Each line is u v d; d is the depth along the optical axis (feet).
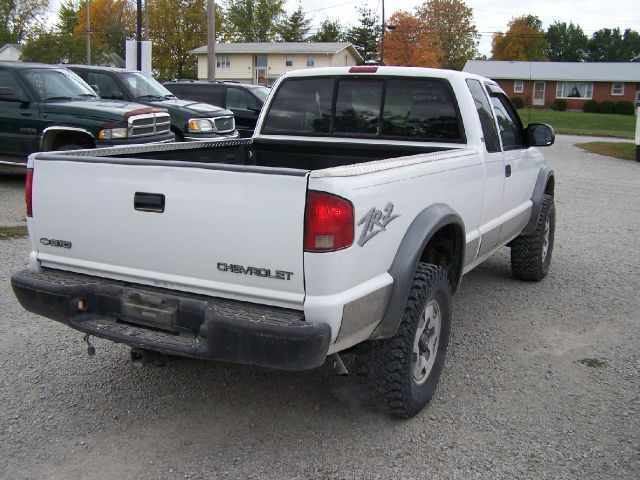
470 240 14.85
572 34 380.99
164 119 36.78
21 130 33.88
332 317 9.85
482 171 15.35
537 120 160.04
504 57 294.66
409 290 11.49
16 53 178.50
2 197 33.35
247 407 12.89
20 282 11.82
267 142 17.92
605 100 219.00
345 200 9.80
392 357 11.60
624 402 13.41
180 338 10.75
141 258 11.15
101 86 41.63
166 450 11.35
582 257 25.73
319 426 12.19
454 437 11.89
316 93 17.31
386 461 11.09
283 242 9.89
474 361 15.34
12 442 11.47
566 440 11.86
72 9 248.73
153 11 210.18
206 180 10.30
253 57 197.36
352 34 286.87
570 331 17.51
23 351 15.23
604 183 49.73
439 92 15.96
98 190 11.32
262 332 9.71
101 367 14.55
